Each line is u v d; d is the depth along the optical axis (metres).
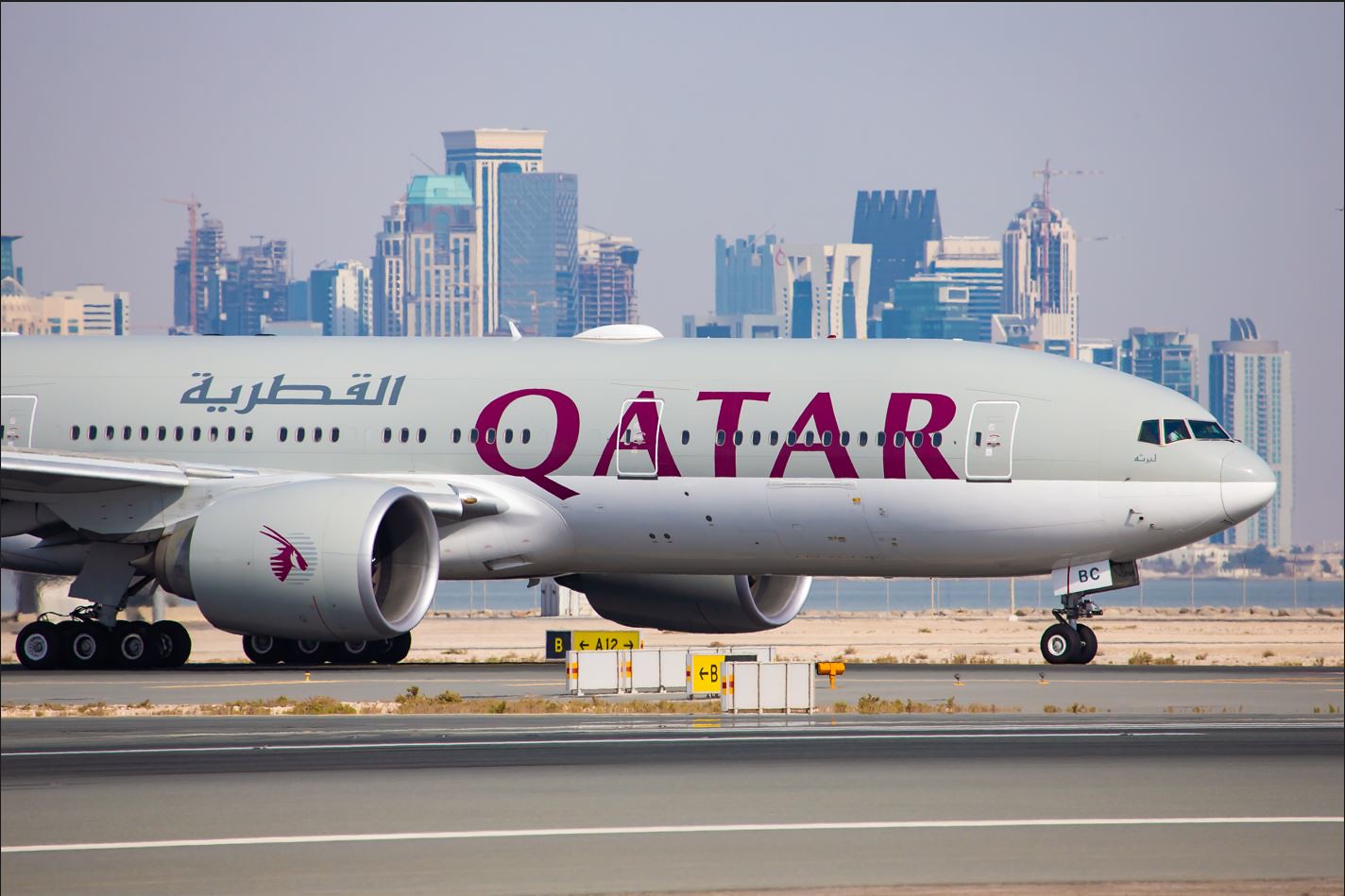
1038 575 127.19
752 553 125.94
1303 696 103.75
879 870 55.00
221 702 100.88
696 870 55.06
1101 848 58.00
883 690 107.56
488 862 56.22
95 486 122.75
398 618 121.38
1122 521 119.12
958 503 120.50
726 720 92.06
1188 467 117.75
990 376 122.19
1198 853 57.34
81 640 127.31
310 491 120.25
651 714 95.81
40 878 54.47
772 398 124.00
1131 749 79.62
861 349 126.31
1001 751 79.06
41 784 70.12
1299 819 62.69
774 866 55.53
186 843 58.94
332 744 81.50
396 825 61.78
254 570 119.00
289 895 52.50
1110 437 119.12
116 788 69.00
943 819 62.75
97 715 94.94
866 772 72.69
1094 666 128.12
